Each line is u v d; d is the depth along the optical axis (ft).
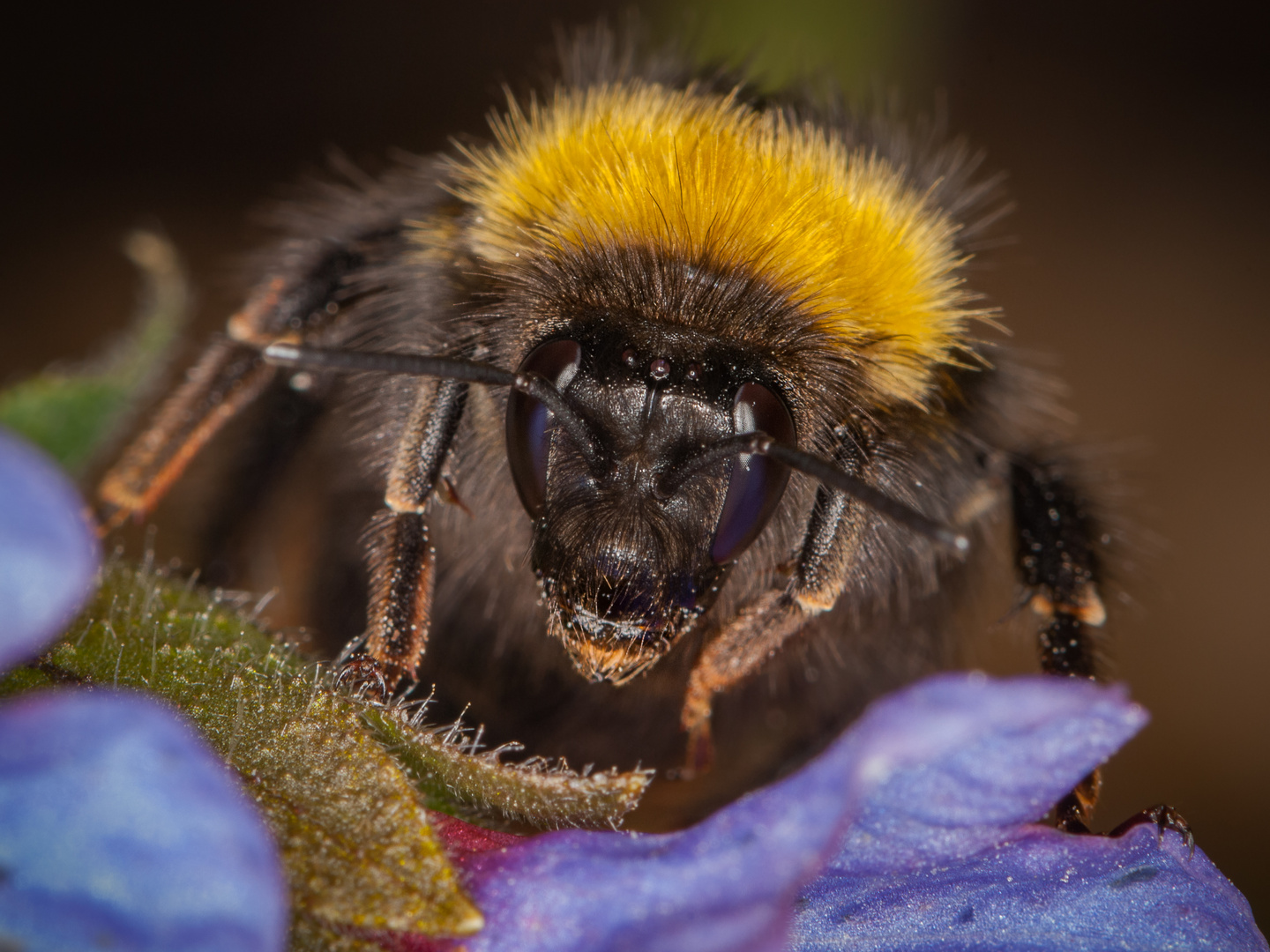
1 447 0.16
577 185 0.23
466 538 0.23
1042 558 0.24
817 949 0.20
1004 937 0.20
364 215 0.24
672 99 0.23
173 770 0.17
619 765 0.24
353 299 0.24
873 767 0.18
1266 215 0.40
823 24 0.33
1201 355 0.37
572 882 0.20
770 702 0.25
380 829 0.20
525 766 0.20
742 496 0.22
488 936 0.19
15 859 0.17
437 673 0.24
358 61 0.40
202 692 0.20
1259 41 0.43
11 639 0.15
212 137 0.38
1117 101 0.42
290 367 0.24
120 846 0.17
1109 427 0.36
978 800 0.19
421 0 0.41
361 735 0.20
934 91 0.38
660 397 0.22
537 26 0.41
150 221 0.36
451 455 0.22
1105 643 0.24
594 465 0.22
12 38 0.39
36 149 0.37
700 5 0.32
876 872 0.20
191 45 0.40
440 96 0.39
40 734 0.17
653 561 0.22
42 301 0.34
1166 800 0.30
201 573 0.25
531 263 0.23
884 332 0.23
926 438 0.24
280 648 0.21
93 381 0.24
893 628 0.25
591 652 0.22
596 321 0.22
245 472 0.25
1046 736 0.19
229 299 0.32
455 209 0.24
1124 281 0.39
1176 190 0.40
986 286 0.25
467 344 0.23
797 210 0.23
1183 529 0.35
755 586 0.23
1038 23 0.43
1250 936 0.20
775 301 0.22
